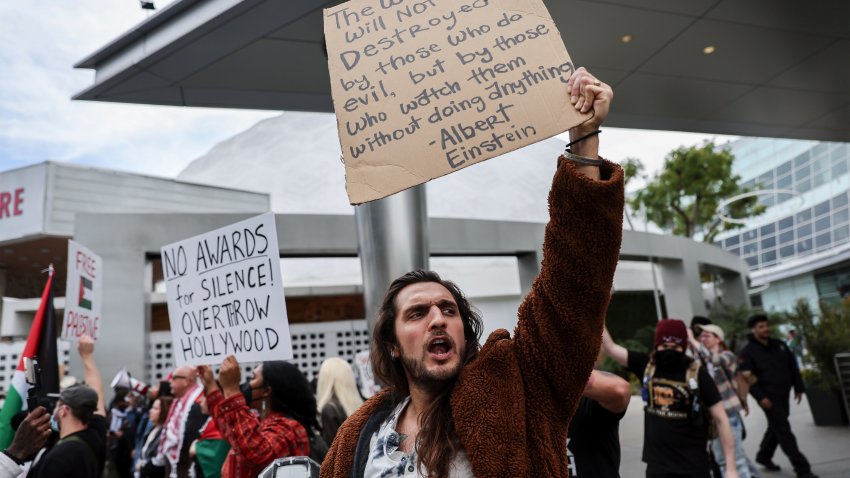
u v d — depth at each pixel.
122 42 7.42
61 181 21.45
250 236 3.22
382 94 1.75
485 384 1.51
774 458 8.23
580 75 1.58
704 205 34.47
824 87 9.52
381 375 1.79
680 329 4.13
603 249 1.48
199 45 7.04
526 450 1.46
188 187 24.61
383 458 1.58
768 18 7.57
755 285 59.62
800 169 62.66
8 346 15.65
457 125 1.67
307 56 7.55
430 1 1.85
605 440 2.44
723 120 10.70
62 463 3.25
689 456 4.00
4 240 21.23
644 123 10.66
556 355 1.51
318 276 37.31
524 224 14.91
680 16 7.39
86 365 4.50
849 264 53.97
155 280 26.67
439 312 1.65
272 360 3.25
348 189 1.69
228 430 2.97
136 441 7.89
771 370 7.08
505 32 1.73
